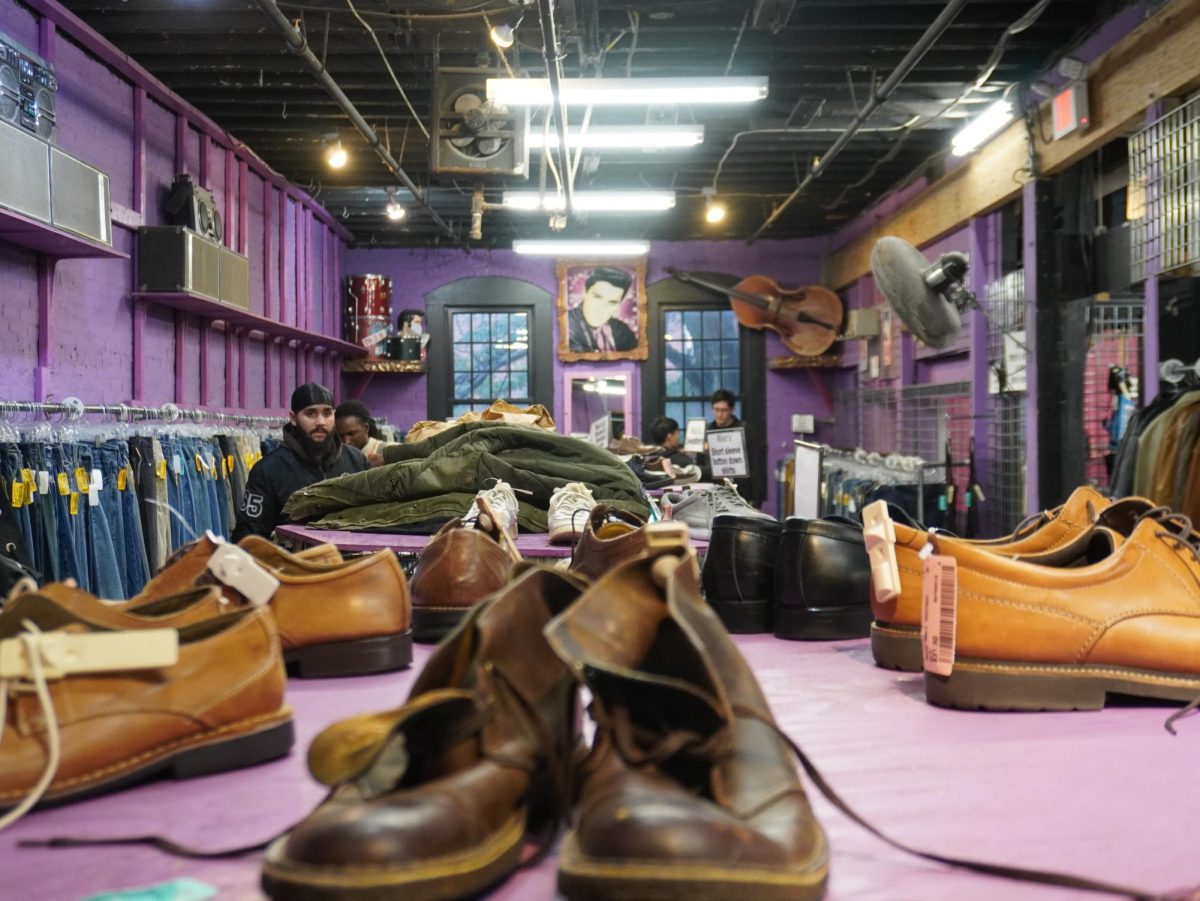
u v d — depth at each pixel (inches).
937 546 48.7
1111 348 239.3
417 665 56.2
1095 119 224.5
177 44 238.2
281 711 40.1
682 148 331.3
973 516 280.4
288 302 370.6
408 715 26.6
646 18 228.8
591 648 27.8
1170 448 159.3
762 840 24.8
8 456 161.2
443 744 29.6
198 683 37.0
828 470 325.4
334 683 51.4
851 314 411.5
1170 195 189.3
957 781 36.5
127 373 243.8
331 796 27.8
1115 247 238.8
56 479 172.6
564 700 30.8
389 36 240.8
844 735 42.9
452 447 102.7
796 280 480.4
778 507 473.1
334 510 102.3
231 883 26.7
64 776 33.4
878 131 303.1
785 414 478.0
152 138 259.0
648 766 27.8
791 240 480.7
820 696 50.2
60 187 182.5
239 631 38.8
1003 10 226.8
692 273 477.1
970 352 305.1
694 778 28.0
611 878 24.0
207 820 32.3
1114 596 46.9
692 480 223.1
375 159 345.7
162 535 206.4
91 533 180.9
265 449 284.2
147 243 246.4
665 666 29.4
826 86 267.0
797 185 381.7
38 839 30.3
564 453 103.7
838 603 65.0
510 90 213.3
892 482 273.7
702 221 445.4
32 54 184.4
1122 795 34.9
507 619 31.1
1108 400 238.5
